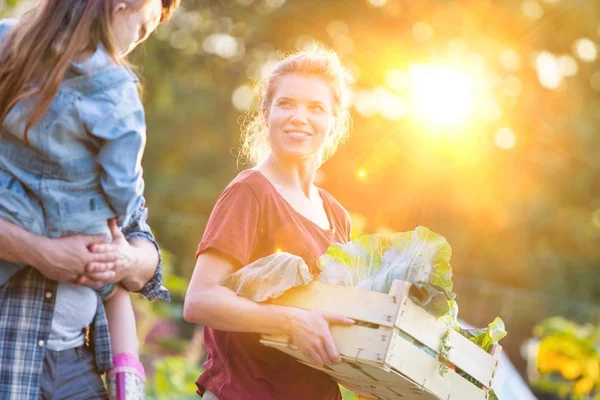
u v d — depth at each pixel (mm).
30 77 3359
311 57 4406
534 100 23984
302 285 3906
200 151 24609
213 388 4145
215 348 4211
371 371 3850
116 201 3436
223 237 4020
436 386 3969
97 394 3549
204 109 24578
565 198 23828
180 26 25938
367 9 24016
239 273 3949
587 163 23625
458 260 22375
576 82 24578
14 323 3428
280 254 3939
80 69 3393
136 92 3498
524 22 23703
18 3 11023
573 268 23750
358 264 3930
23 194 3400
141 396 3701
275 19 24719
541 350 8820
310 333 3777
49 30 3396
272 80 4430
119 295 3762
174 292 11711
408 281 3822
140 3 3557
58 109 3363
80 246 3434
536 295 15852
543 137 23828
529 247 23250
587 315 15797
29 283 3463
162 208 23922
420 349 3875
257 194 4148
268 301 3939
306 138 4309
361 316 3777
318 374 4207
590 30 24109
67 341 3514
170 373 8594
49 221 3420
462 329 4398
